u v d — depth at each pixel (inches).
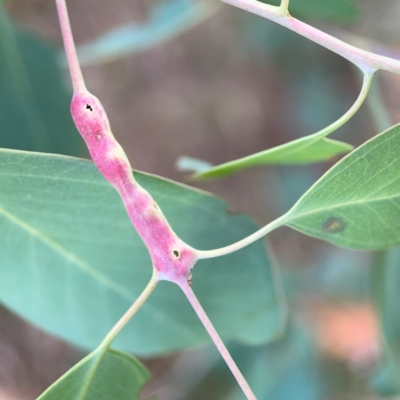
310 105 19.3
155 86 19.8
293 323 16.9
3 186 9.0
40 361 18.4
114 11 18.1
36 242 9.6
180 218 9.5
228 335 10.1
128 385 9.3
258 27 19.3
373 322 17.6
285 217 9.0
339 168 8.8
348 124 18.9
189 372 18.4
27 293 9.8
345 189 9.0
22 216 9.4
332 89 19.1
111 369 9.3
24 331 18.3
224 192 20.7
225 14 19.5
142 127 19.7
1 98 10.9
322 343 17.2
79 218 9.4
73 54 8.7
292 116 19.7
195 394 16.3
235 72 20.2
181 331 10.2
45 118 11.0
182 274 8.9
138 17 18.3
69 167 8.9
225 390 16.1
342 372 16.8
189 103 20.2
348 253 19.2
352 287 18.5
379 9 16.6
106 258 9.8
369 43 13.8
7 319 18.2
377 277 12.6
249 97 20.2
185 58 20.0
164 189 9.3
